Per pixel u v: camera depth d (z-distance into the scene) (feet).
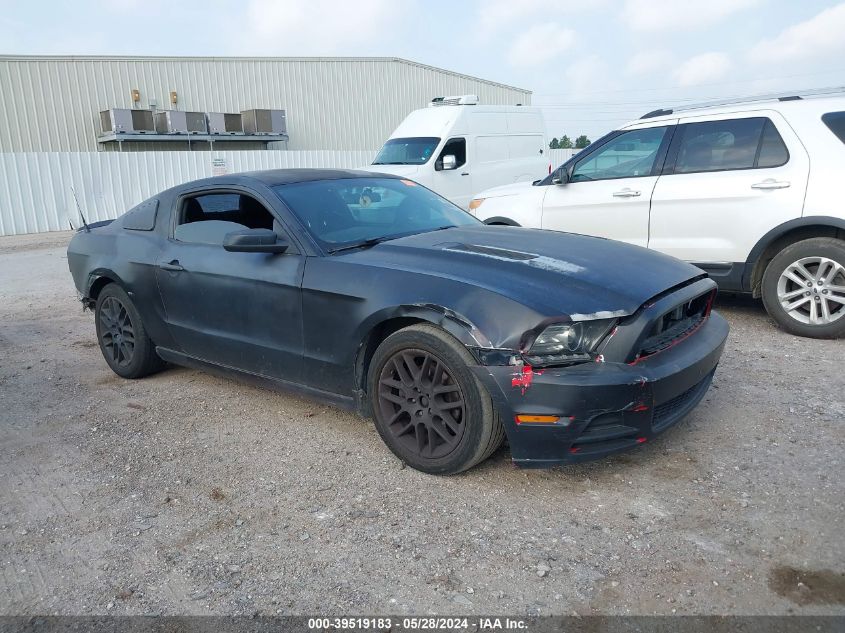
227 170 67.92
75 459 12.51
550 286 10.31
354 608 8.05
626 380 9.52
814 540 8.79
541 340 9.68
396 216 14.33
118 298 16.51
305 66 95.09
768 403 13.26
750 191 17.75
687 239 19.12
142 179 63.41
